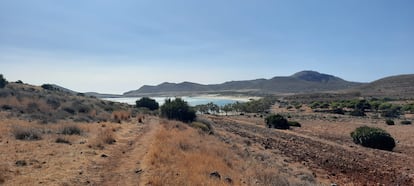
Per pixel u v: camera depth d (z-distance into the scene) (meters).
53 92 68.00
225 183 12.43
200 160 15.79
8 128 21.56
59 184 10.80
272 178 15.09
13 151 15.09
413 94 165.25
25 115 31.03
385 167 22.70
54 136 20.67
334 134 44.53
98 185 11.31
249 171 16.42
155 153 15.96
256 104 124.12
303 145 32.84
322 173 20.20
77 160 14.62
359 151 30.08
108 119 38.50
